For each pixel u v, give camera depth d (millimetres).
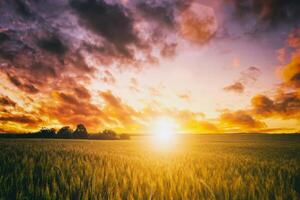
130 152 15141
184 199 3646
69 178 4898
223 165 8609
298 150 23016
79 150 12859
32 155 8555
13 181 4387
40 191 3820
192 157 12227
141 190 4066
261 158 12594
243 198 3812
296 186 4852
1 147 11656
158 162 8500
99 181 4453
